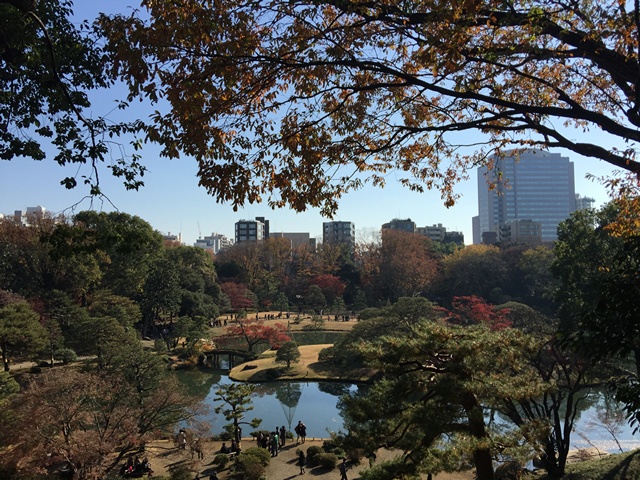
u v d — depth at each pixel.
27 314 34.44
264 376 39.78
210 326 63.06
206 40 5.99
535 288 61.88
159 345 46.59
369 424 11.41
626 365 17.50
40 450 17.11
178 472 20.05
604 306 6.44
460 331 11.70
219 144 7.07
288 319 69.56
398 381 11.41
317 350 49.44
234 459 22.70
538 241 85.56
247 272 85.12
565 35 6.10
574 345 6.79
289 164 7.89
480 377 11.13
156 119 6.66
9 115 10.48
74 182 9.30
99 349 34.38
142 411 20.56
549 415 16.77
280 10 6.60
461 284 69.88
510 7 6.00
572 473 16.09
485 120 6.69
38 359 37.75
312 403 34.19
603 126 5.92
